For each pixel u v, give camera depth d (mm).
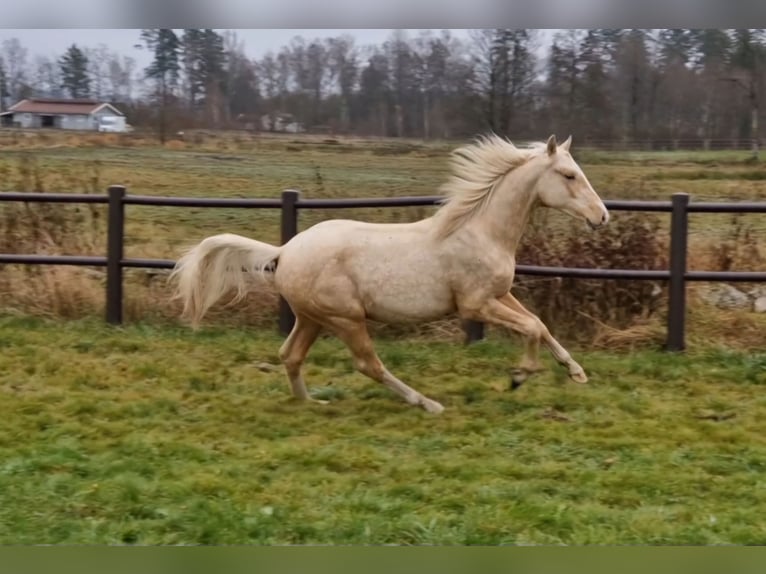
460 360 8516
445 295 6895
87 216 13172
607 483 5520
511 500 5242
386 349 8828
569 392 7523
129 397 7344
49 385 7672
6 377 7852
